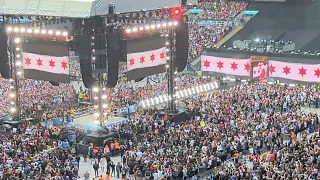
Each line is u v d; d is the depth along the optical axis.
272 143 43.38
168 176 36.69
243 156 41.78
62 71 49.25
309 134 47.28
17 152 40.19
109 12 46.03
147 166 38.28
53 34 48.75
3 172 36.09
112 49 46.47
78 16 45.72
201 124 47.28
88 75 46.62
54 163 38.28
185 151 40.09
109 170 41.06
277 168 35.84
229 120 47.78
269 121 47.12
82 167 43.16
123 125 48.50
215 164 39.78
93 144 45.72
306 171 34.62
